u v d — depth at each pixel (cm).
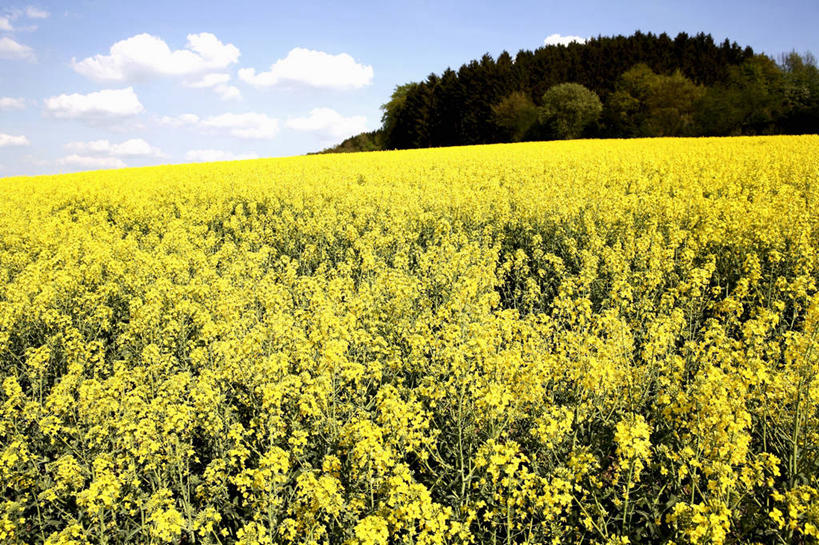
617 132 7144
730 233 1112
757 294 875
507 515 452
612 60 8850
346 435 529
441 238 1399
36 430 673
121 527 534
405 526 434
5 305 935
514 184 2012
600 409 583
